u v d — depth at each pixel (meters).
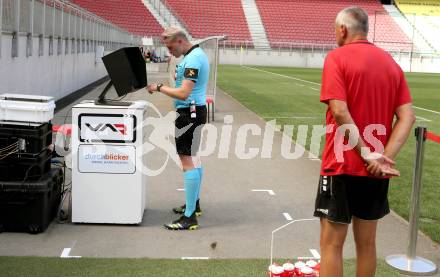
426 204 6.98
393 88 3.53
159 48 49.53
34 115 5.25
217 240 5.29
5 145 5.24
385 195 3.59
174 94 5.40
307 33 57.38
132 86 5.43
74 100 17.98
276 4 59.47
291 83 30.78
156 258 4.75
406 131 3.48
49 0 14.55
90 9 48.88
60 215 5.68
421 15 60.69
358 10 3.59
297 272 4.07
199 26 55.00
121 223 5.62
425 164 9.85
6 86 10.58
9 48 10.77
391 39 57.59
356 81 3.41
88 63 23.64
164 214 6.08
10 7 10.79
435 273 4.61
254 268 4.56
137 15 51.97
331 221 3.48
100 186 5.57
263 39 55.91
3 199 5.22
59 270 4.39
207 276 4.36
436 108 20.83
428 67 56.00
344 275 4.48
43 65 14.04
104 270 4.43
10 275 4.25
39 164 5.34
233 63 54.94
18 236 5.21
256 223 5.87
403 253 5.07
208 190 7.22
